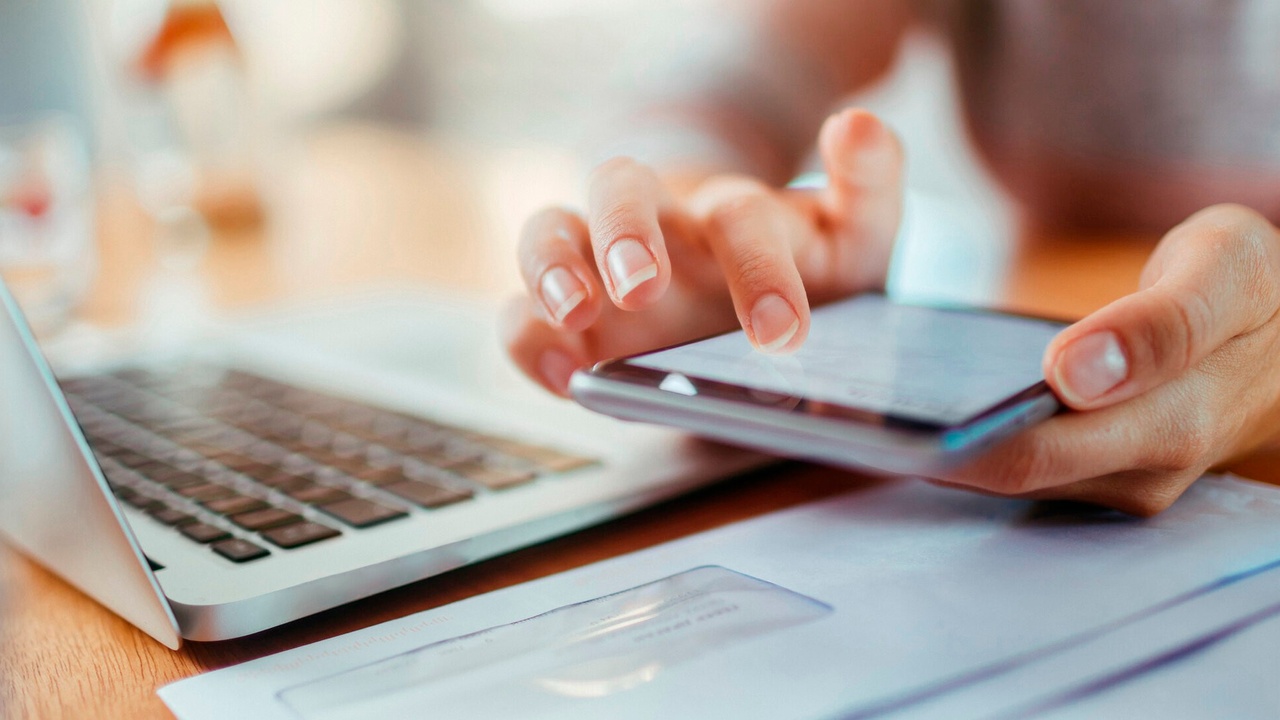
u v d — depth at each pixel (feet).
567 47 7.58
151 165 3.74
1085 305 1.96
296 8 8.35
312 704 0.76
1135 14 2.76
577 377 0.91
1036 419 0.82
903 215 1.56
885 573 0.93
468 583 1.02
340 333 2.10
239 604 0.88
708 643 0.81
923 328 1.13
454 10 8.32
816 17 2.91
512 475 1.19
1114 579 0.88
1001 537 1.01
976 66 3.21
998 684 0.73
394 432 1.39
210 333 2.16
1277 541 0.95
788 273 1.04
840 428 0.74
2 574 1.13
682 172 2.42
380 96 8.98
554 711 0.72
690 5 3.16
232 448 1.34
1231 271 0.93
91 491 0.91
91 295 2.81
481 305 2.32
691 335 1.38
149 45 3.59
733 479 1.31
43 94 5.14
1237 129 2.67
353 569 0.94
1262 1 2.58
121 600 0.93
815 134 2.84
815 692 0.73
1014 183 3.14
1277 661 0.74
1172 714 0.69
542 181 4.32
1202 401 0.95
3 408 1.00
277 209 3.98
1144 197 2.85
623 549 1.10
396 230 3.62
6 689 0.85
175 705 0.77
